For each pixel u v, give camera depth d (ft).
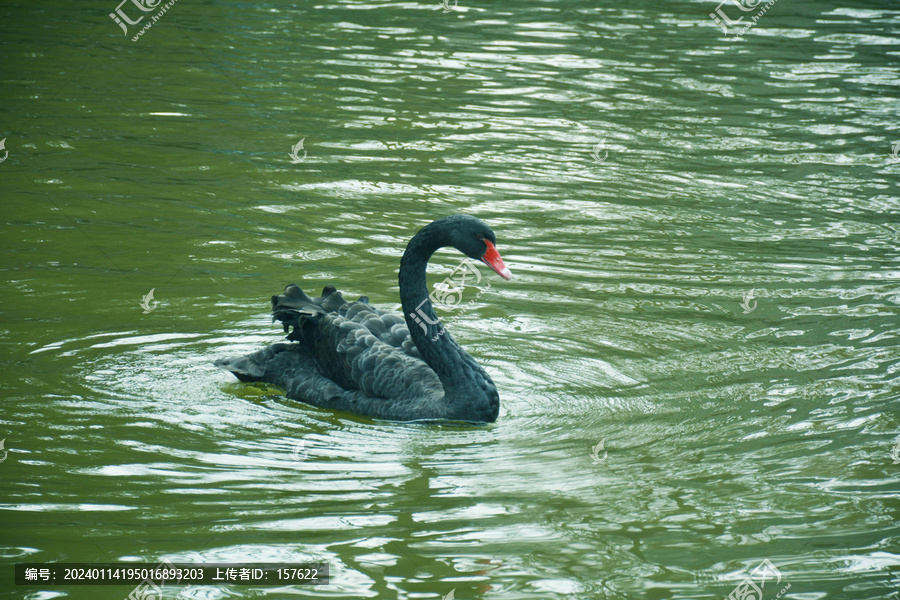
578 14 93.91
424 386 31.55
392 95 68.33
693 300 39.93
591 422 30.86
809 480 27.30
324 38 83.35
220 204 49.11
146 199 49.24
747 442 29.45
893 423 30.40
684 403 31.96
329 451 29.01
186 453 28.50
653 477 27.53
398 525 24.90
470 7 95.96
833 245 45.73
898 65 77.20
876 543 24.22
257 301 39.06
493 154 57.62
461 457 28.76
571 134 61.36
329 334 32.71
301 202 49.65
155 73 71.61
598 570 23.07
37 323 36.29
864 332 36.86
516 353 35.55
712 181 54.19
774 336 36.73
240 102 65.82
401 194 51.06
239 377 33.45
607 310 39.06
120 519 24.80
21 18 86.17
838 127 63.26
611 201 51.01
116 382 32.65
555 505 25.98
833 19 92.84
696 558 23.62
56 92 66.03
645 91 70.38
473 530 24.80
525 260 43.73
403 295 31.19
